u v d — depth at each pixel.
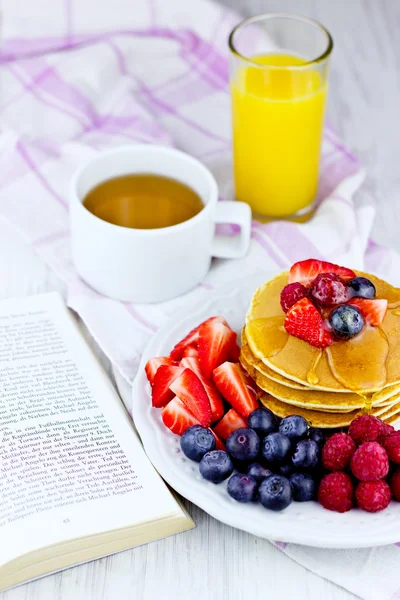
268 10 1.22
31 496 0.78
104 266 0.90
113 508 0.78
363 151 1.06
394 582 0.77
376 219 1.00
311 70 0.93
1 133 1.04
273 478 0.76
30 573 0.76
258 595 0.77
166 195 0.93
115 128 1.06
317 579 0.78
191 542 0.79
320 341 0.80
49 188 1.00
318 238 0.95
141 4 1.15
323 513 0.77
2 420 0.82
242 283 0.90
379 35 1.19
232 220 0.92
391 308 0.83
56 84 1.09
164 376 0.82
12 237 0.98
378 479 0.76
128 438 0.82
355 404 0.79
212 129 1.08
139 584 0.77
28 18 1.13
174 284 0.91
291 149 0.96
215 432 0.81
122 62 1.12
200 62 1.15
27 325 0.89
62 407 0.83
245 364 0.83
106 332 0.89
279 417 0.81
